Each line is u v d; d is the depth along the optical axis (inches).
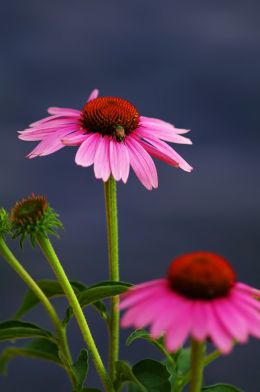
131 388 27.0
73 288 26.5
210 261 22.0
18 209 25.7
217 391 25.3
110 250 26.6
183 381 25.9
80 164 25.9
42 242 25.5
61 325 26.2
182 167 27.0
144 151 26.9
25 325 26.3
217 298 21.8
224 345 20.9
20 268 26.1
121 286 25.6
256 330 21.2
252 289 22.5
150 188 26.3
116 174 25.9
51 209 25.7
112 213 26.5
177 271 22.0
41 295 26.2
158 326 21.2
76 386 25.1
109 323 26.8
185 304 21.6
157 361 25.0
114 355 26.9
